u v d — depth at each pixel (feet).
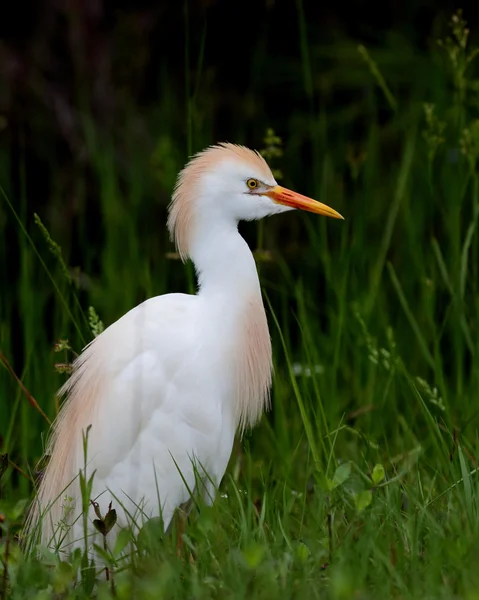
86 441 20.67
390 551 20.35
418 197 41.88
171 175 41.47
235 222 25.68
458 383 32.83
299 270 43.55
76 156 46.78
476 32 47.16
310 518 23.24
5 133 47.03
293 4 48.75
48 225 46.57
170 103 46.06
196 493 23.66
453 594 18.90
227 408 24.94
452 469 24.41
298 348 40.73
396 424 31.50
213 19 48.75
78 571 20.92
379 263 35.12
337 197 43.11
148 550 20.84
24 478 30.86
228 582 19.11
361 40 49.08
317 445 27.91
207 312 24.70
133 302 36.88
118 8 48.19
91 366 24.40
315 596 18.85
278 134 48.85
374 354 30.12
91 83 47.57
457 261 34.37
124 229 41.52
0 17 48.80
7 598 19.61
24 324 35.12
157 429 23.58
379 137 46.34
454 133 37.37
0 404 32.63
